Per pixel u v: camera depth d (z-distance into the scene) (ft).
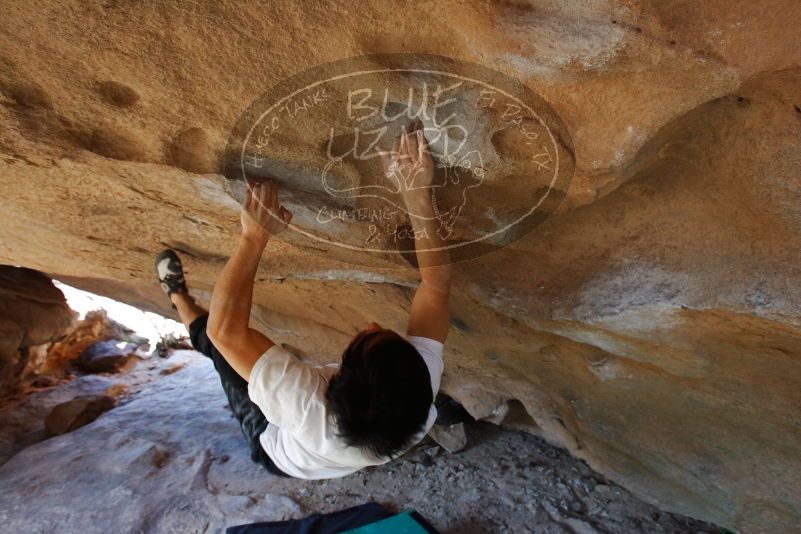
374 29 3.45
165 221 6.23
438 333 4.96
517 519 9.94
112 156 4.71
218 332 4.57
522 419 11.84
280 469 5.68
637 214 5.04
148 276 8.41
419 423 4.14
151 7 3.41
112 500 10.79
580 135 3.86
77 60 3.82
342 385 4.12
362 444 4.23
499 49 3.39
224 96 3.94
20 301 14.14
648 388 7.30
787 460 7.04
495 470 11.19
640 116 3.66
